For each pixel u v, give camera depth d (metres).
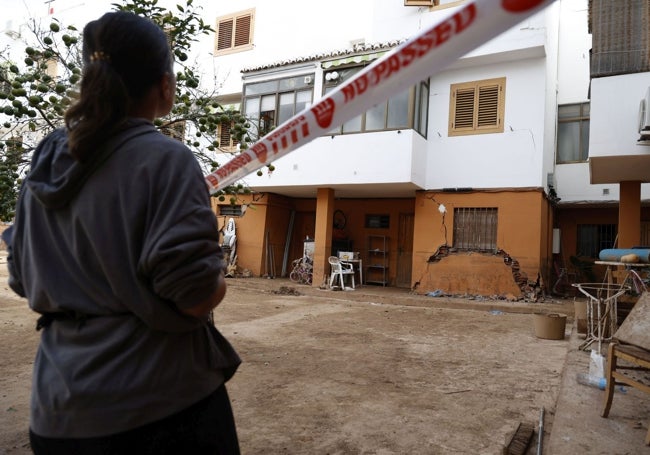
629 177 9.12
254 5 16.22
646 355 3.06
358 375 4.58
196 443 1.04
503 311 9.86
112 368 0.95
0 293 9.67
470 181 11.81
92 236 0.97
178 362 1.02
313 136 1.09
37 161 1.10
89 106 1.00
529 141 11.20
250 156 1.26
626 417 3.29
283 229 15.54
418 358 5.36
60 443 0.96
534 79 11.24
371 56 12.09
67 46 2.72
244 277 14.47
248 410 3.57
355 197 14.89
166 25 3.08
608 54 7.07
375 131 11.91
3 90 2.53
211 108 3.29
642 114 6.34
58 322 1.05
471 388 4.23
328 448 2.93
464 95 12.05
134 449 0.96
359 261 13.55
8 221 2.70
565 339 6.70
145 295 0.94
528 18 0.75
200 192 1.00
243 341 6.06
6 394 3.83
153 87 1.15
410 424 3.34
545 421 3.43
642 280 6.08
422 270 12.16
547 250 12.28
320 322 7.75
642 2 6.91
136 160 1.00
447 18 0.82
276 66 13.58
